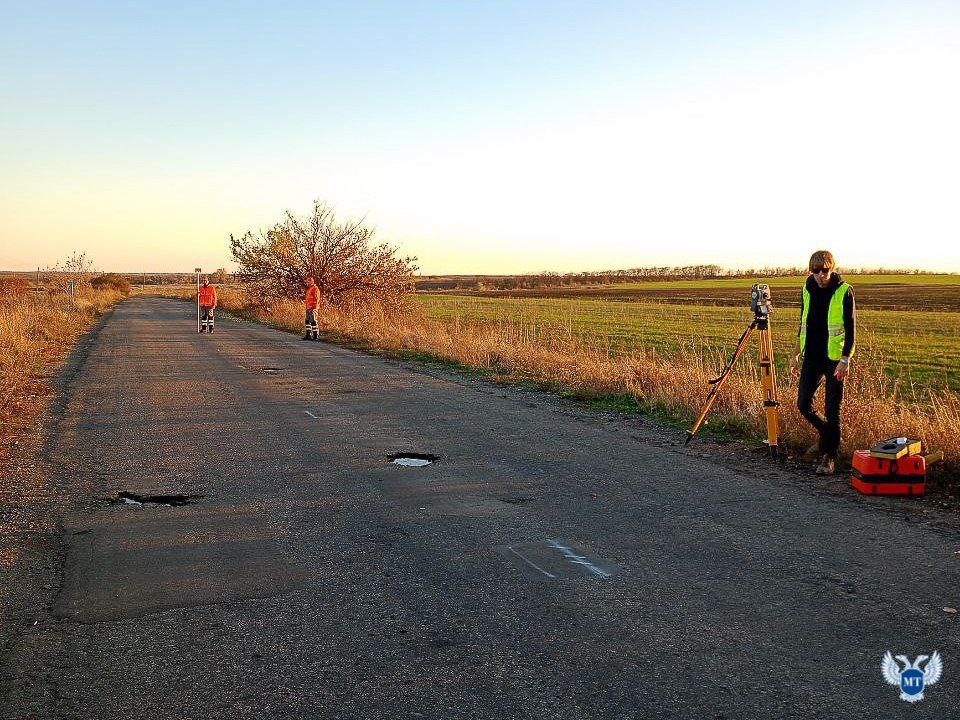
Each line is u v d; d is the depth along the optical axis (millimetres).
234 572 4590
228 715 3053
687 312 51344
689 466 7270
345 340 22312
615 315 47125
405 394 12109
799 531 5312
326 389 12648
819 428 6984
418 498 6215
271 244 31953
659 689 3219
